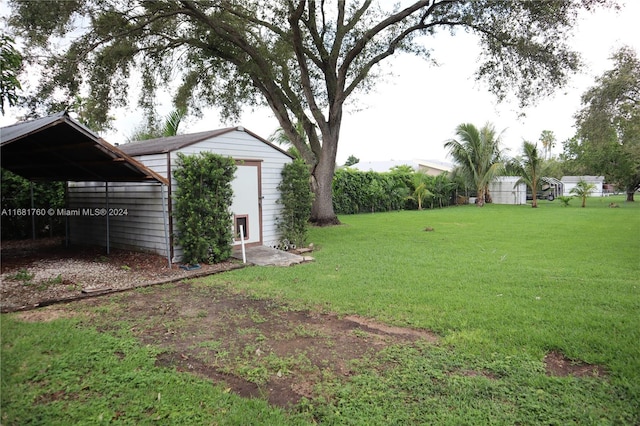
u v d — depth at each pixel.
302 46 13.74
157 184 8.30
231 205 8.86
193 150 8.32
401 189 25.67
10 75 6.03
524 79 13.41
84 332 4.31
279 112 15.30
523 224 15.52
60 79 11.24
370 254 9.29
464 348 3.87
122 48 12.37
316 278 6.88
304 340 4.17
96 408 2.84
